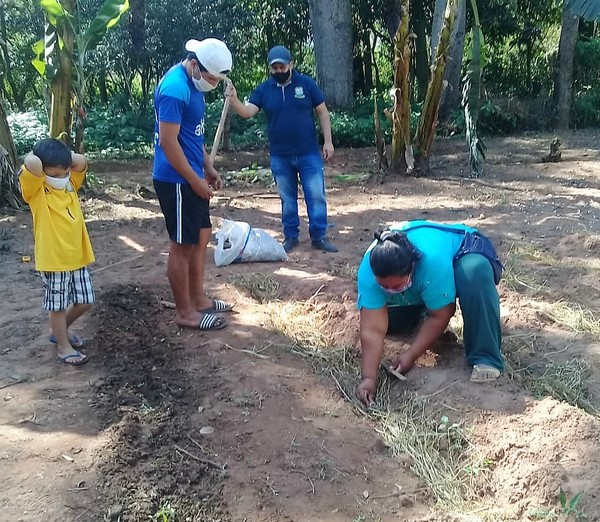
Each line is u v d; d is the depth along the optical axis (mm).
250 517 2934
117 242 6789
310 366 4188
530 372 4113
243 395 3768
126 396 3723
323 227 6414
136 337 4449
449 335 4406
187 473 3137
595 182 9648
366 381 3846
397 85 9961
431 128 10352
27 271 5910
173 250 4387
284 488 3094
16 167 8383
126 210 8219
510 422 3461
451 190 9352
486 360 3863
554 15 18438
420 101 17312
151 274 5746
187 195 4242
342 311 4840
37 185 3791
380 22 18531
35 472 3062
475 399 3676
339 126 14445
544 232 6953
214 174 4793
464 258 3834
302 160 6223
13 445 3262
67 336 4160
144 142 14359
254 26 17375
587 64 17047
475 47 9516
